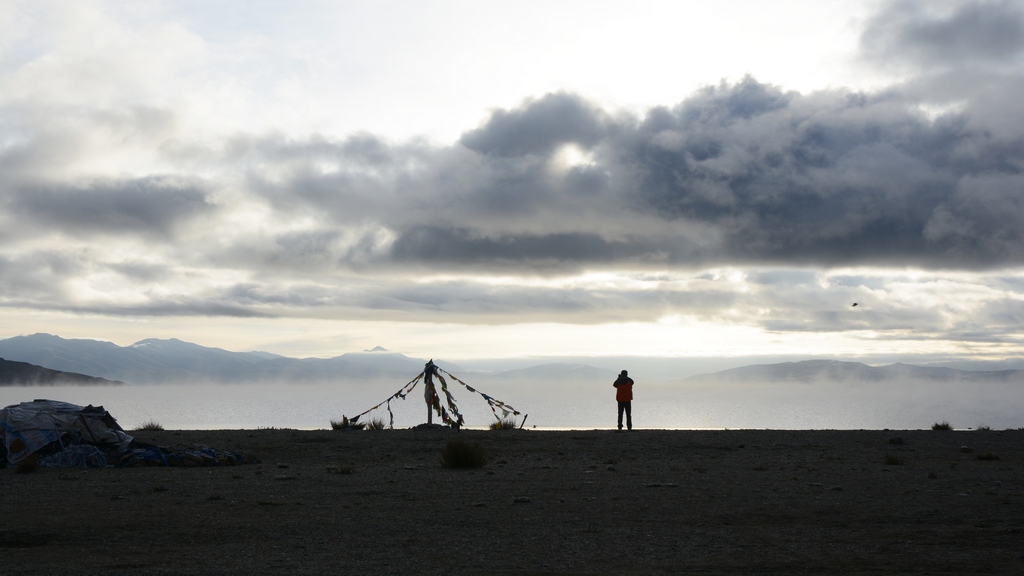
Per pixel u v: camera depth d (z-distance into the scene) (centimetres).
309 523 1238
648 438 2881
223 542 1108
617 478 1767
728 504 1401
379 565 977
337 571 947
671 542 1102
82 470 2005
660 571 950
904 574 936
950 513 1298
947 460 2145
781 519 1263
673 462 2119
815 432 3231
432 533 1164
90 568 961
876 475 1798
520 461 2173
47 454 2078
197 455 2116
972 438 2877
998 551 1043
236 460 2161
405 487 1631
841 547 1070
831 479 1727
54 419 2138
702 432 3262
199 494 1542
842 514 1299
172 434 3156
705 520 1257
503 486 1642
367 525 1222
